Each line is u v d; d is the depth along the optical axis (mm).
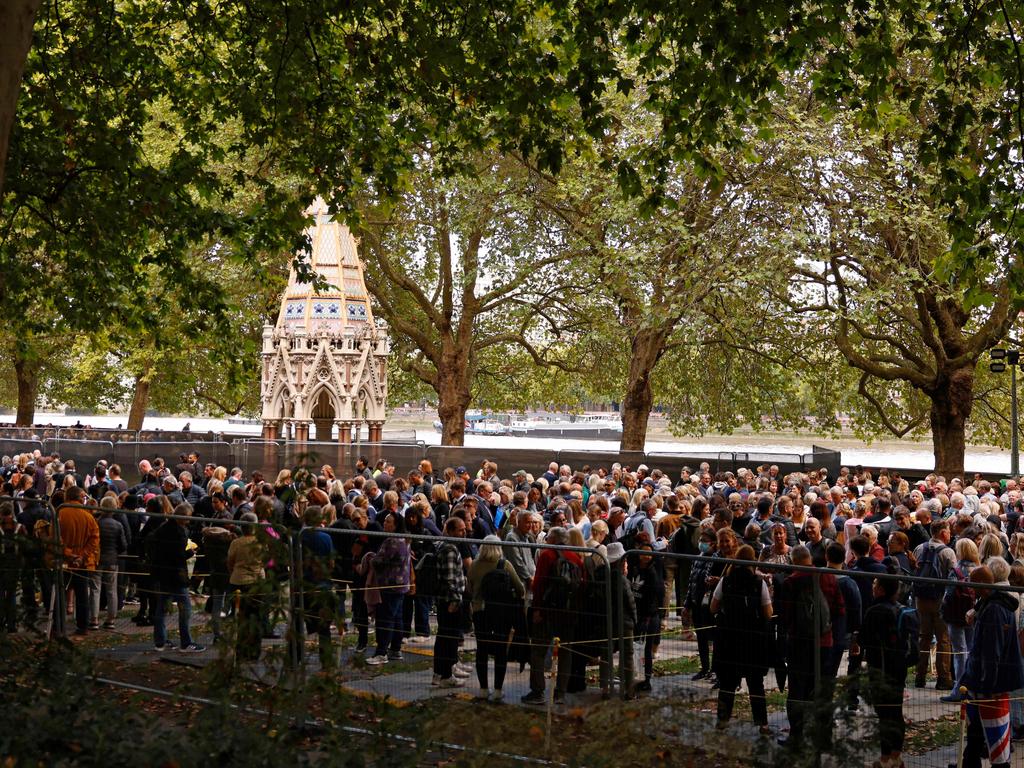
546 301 37219
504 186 31250
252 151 30438
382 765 5738
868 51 13453
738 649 9531
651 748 6160
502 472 30875
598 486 20250
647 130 27000
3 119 8094
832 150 27547
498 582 10562
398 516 14375
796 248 27531
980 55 13383
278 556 7461
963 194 13375
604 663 10172
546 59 14141
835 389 38219
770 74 13508
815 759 6004
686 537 14766
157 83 16562
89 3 15633
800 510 17344
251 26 15891
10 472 24906
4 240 16453
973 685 9242
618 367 40781
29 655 7355
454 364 37500
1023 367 31531
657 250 28062
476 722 6441
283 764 5578
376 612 10867
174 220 16031
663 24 13438
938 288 27625
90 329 17266
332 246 29391
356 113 15859
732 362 36750
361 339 29344
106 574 11938
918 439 41219
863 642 9359
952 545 15234
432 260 39250
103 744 5445
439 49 14125
